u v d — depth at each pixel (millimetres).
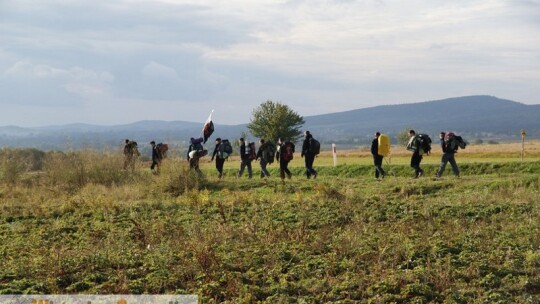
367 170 35156
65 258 12594
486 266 11930
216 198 22375
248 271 11805
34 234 16109
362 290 10758
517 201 19391
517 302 10227
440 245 13352
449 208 18062
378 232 15086
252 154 31500
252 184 27312
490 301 10180
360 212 17797
